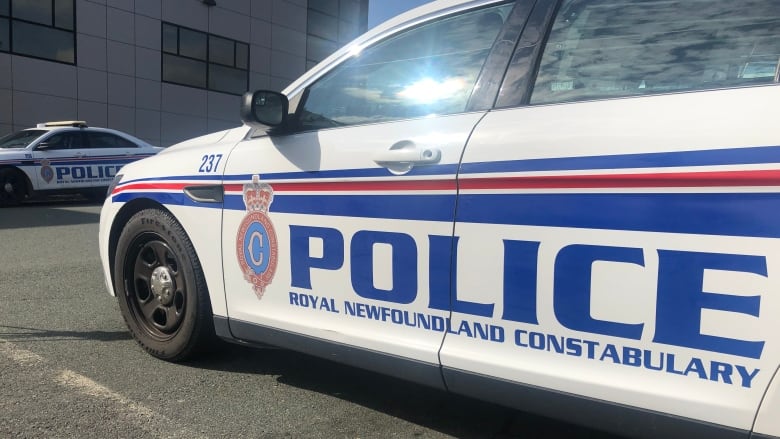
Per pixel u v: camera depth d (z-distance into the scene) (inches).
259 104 106.6
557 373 78.4
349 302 99.2
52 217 394.0
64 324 159.9
